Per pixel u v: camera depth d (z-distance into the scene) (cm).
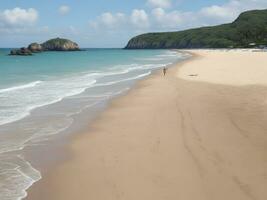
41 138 1538
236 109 1894
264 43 16112
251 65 4747
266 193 945
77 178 1102
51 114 2006
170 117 1844
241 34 19488
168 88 2922
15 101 2373
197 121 1703
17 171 1165
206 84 2947
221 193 957
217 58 7262
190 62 6306
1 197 976
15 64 6519
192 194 959
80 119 1895
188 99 2294
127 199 946
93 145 1432
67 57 10406
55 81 3562
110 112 2061
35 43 14338
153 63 6806
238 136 1430
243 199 920
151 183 1038
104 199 955
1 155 1319
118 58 9675
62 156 1309
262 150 1263
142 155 1279
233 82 2942
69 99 2502
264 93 2331
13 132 1628
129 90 2927
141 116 1920
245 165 1134
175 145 1368
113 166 1187
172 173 1102
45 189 1027
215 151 1271
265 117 1703
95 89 3009
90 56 11431
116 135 1566
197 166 1145
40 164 1229
